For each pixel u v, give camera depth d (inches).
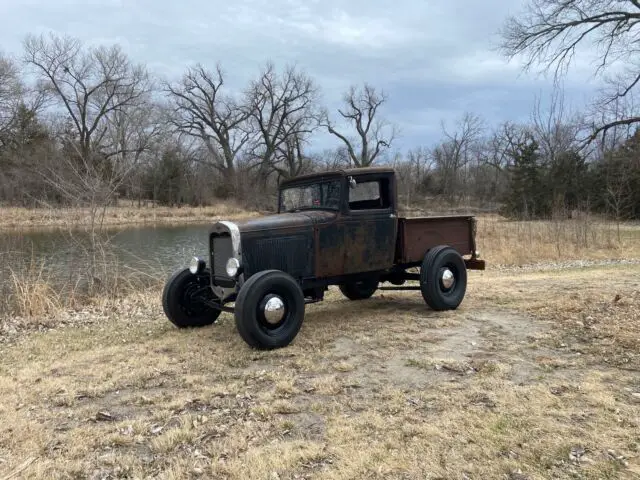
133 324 267.1
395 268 269.9
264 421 138.9
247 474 112.3
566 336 210.4
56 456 122.7
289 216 231.3
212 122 2133.4
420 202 2276.1
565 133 1045.2
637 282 343.0
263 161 2170.3
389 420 136.3
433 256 263.6
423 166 2746.1
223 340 221.8
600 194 1150.3
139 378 176.6
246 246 210.1
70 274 398.0
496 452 117.9
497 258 568.7
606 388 153.2
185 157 2007.9
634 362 174.2
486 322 242.8
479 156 2504.9
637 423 129.1
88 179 418.0
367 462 115.3
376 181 251.9
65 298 338.0
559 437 123.4
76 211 434.0
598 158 1247.5
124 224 1289.4
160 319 279.0
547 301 280.2
